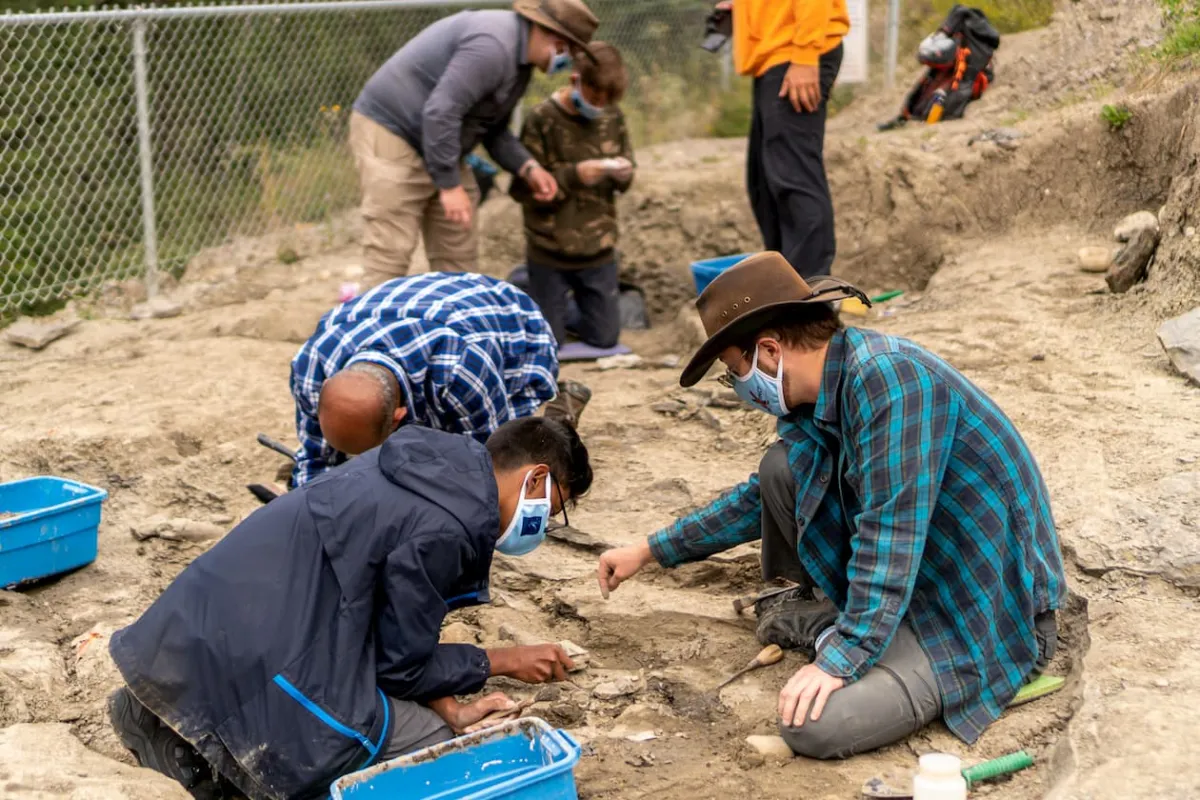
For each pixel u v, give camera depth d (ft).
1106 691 10.05
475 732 9.53
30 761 10.05
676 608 13.10
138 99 25.07
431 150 20.75
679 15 35.94
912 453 9.78
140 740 10.22
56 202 24.70
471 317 12.85
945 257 23.68
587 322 23.40
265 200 28.76
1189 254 17.88
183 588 9.77
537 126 22.49
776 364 10.18
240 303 25.57
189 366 21.45
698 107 35.40
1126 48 25.41
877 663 10.36
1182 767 8.86
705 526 11.68
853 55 28.91
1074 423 15.07
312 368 12.66
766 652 11.88
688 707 11.45
